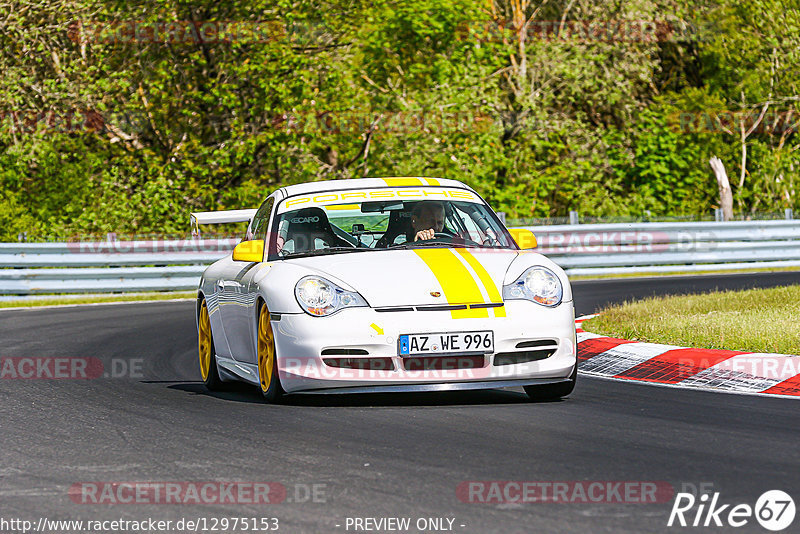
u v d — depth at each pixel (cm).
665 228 6462
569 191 9262
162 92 7794
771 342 2719
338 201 2567
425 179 2692
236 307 2502
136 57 7950
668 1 9388
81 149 7981
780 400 2273
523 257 2370
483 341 2173
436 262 2300
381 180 2677
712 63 10031
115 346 3531
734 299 3869
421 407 2236
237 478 1633
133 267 5853
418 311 2184
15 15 7794
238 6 7919
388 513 1412
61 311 4953
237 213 2923
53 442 1964
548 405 2242
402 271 2267
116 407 2352
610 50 9069
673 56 10125
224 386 2691
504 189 8844
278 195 2641
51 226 7769
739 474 1584
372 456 1756
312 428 2016
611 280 5972
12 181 7794
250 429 2025
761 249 6625
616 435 1900
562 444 1827
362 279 2247
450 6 8631
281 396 2283
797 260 6706
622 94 9306
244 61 7956
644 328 3139
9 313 4903
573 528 1327
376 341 2162
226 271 2659
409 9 8588
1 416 2264
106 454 1844
